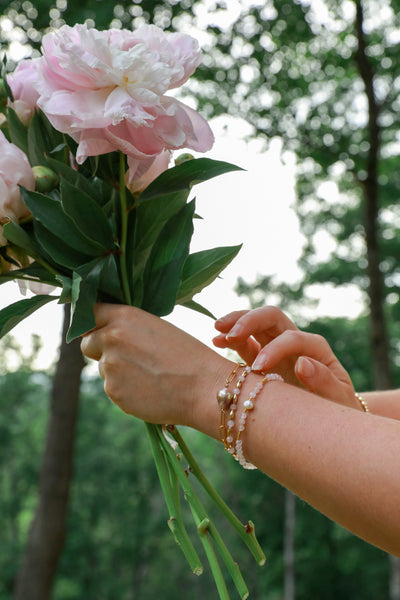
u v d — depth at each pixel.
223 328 1.43
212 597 32.84
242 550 26.55
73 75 1.14
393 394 1.66
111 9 7.71
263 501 26.33
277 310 1.40
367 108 11.49
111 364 1.23
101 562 30.45
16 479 30.95
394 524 0.96
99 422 31.02
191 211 1.38
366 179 11.66
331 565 24.88
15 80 1.37
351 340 23.25
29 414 31.56
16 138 1.37
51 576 8.65
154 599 32.69
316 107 11.88
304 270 21.64
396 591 9.34
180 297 1.42
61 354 8.72
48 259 1.34
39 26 7.89
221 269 1.39
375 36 11.82
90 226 1.28
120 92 1.14
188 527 26.97
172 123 1.20
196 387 1.18
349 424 1.03
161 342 1.21
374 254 11.35
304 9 10.34
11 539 31.11
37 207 1.26
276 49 10.84
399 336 21.88
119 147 1.20
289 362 1.48
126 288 1.32
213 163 1.32
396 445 0.99
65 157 1.38
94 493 30.67
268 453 1.08
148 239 1.38
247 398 1.12
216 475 30.31
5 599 28.03
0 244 1.33
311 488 1.04
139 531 30.84
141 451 32.22
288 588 23.83
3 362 29.27
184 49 1.21
